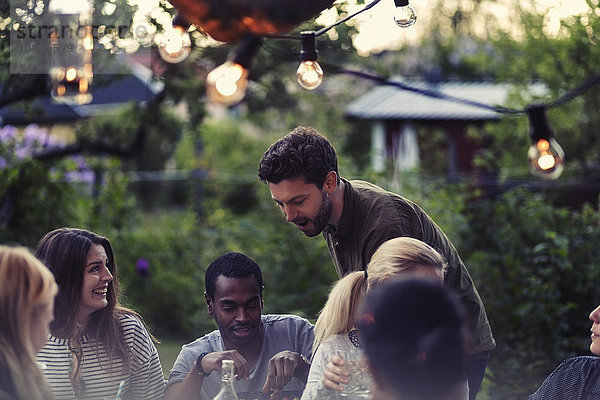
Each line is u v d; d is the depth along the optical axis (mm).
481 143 10805
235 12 3018
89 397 3379
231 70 3336
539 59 8281
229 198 11719
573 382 3316
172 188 13875
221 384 3439
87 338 3439
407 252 2949
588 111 8094
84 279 3373
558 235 6387
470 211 6719
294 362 3334
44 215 7363
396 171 7855
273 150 3350
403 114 11500
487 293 6191
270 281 6941
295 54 4832
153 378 3543
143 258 8172
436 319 1891
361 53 6906
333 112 13500
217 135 14461
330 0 3043
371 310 1954
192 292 7918
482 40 9508
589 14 7750
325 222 3430
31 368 2432
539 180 8305
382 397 1951
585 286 6207
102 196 8172
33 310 2449
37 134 7395
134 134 7828
